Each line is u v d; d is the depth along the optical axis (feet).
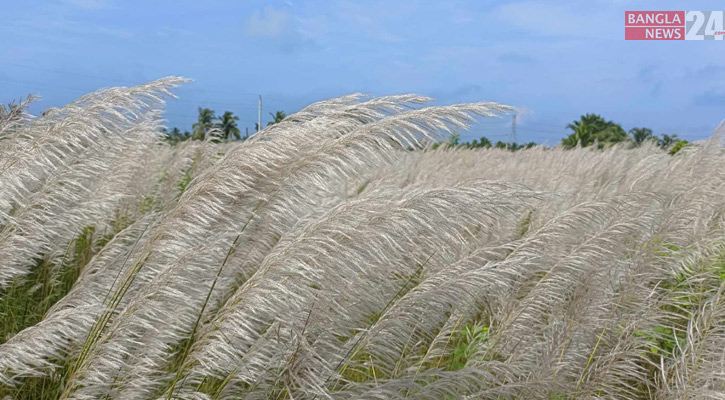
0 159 12.53
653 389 13.83
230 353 10.07
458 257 12.66
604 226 14.44
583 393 12.80
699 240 16.17
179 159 27.53
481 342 13.93
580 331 13.34
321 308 10.39
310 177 11.27
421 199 10.18
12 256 13.65
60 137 12.78
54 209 15.16
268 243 13.43
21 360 10.69
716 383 12.06
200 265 11.61
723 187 23.17
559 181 30.78
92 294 12.80
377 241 9.93
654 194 14.96
